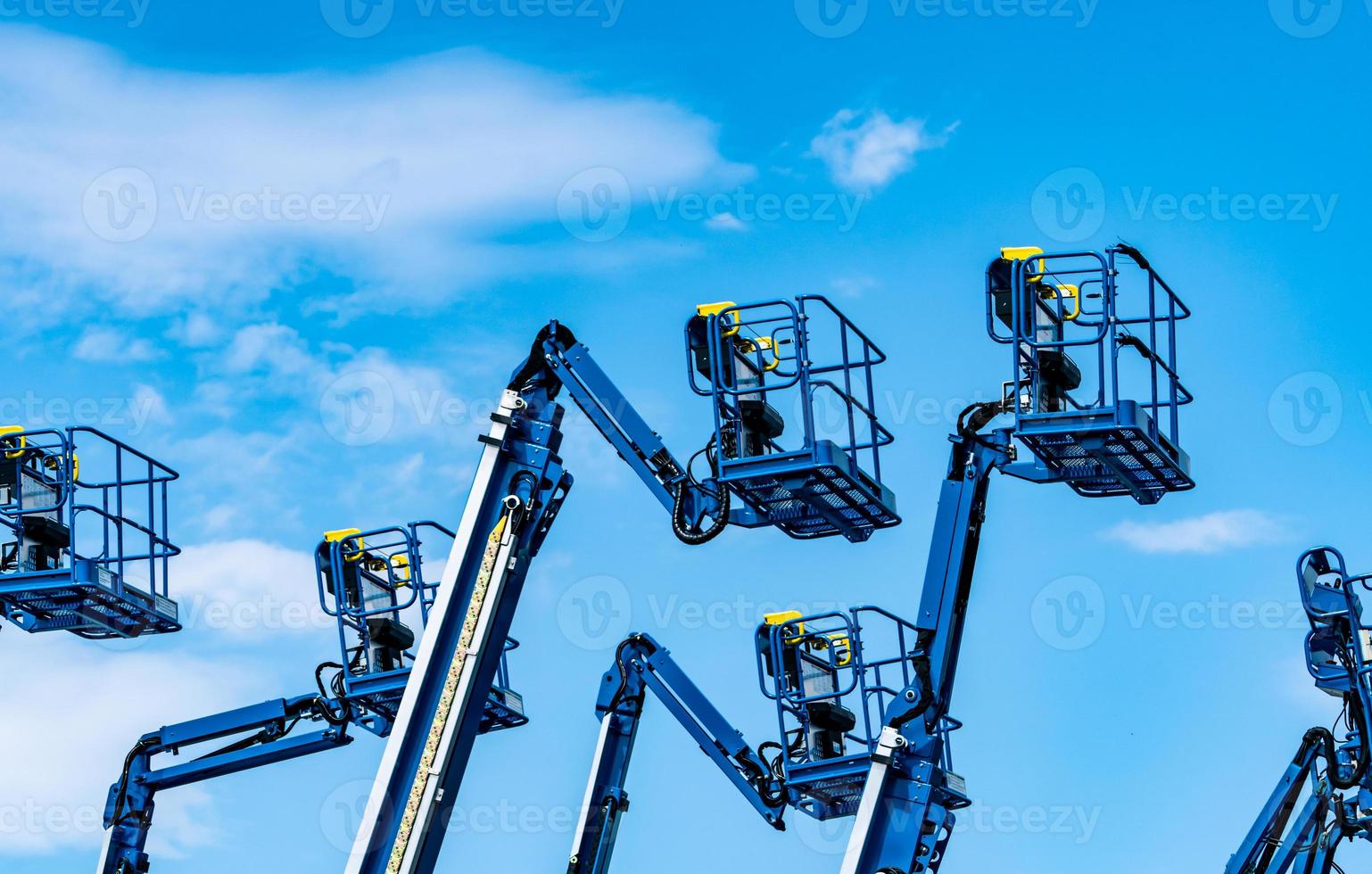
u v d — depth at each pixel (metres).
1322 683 24.20
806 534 21.92
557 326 20.33
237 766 25.48
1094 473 20.66
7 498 24.83
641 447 20.66
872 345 21.75
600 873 24.55
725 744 24.31
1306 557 24.16
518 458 19.16
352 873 17.92
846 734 24.11
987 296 20.70
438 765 18.09
